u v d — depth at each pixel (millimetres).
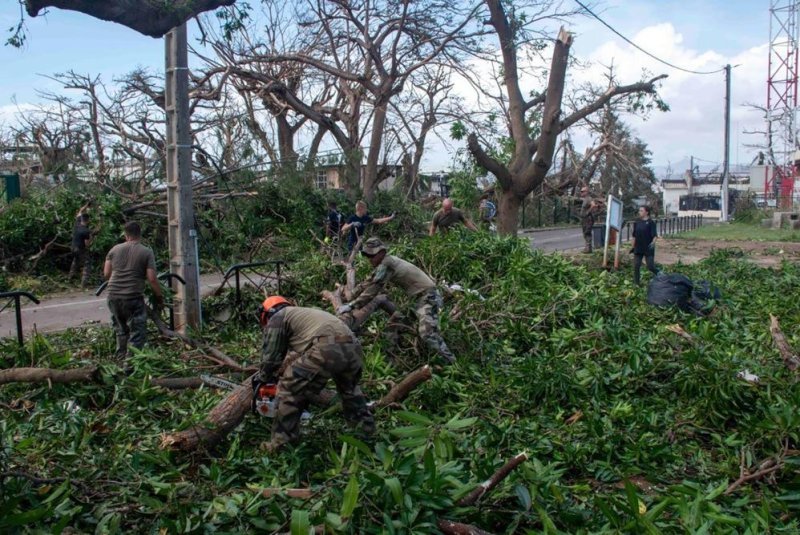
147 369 5895
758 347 7195
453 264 9805
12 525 3127
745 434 5074
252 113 20594
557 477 4074
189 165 8352
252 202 16953
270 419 4984
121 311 6930
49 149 23312
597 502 3393
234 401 4660
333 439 4754
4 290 12734
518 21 15211
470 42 21578
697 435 5523
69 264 14891
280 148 25219
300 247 15297
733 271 14586
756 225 39781
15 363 6219
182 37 8234
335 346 4578
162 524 3389
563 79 14391
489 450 4352
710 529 3535
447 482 3521
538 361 6348
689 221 38000
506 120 20953
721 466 4707
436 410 5824
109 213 14500
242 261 15211
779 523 3754
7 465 3727
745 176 81062
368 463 4113
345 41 24375
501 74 17750
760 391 5777
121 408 5270
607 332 7270
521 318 7914
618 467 4758
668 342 6914
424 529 3236
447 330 6980
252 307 8750
